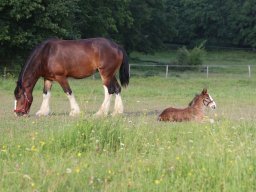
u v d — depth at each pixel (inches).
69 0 1542.8
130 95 1037.2
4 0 1358.3
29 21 1471.5
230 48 3885.3
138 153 392.2
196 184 309.9
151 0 2578.7
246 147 381.1
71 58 649.0
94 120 430.0
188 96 1049.5
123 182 306.3
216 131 465.7
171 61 2728.8
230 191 297.3
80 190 294.8
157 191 296.7
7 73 1390.3
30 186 296.2
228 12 3902.6
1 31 1398.9
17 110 640.4
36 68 647.8
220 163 330.3
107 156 376.5
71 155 371.2
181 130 491.2
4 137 446.3
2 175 315.9
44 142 397.1
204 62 2982.3
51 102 854.5
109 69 661.3
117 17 1958.7
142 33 2593.5
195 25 4052.7
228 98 994.1
